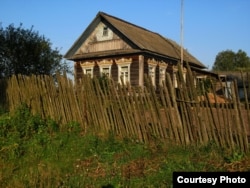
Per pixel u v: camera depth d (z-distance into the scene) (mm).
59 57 25469
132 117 6828
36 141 6902
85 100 7887
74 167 5707
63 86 8453
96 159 6000
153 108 6523
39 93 9164
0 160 5996
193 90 5996
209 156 5504
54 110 8773
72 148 6625
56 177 5191
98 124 7590
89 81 7738
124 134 7012
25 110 9172
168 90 6316
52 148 6602
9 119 8141
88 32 23438
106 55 21953
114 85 7160
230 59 77188
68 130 7895
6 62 22469
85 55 23250
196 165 5195
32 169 5602
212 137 5867
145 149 6203
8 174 5379
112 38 22406
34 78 9359
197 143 5961
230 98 5656
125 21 24750
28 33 23516
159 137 6418
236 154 5371
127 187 4676
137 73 20719
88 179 5074
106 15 22688
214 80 6070
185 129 6117
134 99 6793
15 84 10109
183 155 5664
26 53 22844
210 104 5828
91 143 6734
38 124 8211
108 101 7301
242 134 5539
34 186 4820
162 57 22797
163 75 23219
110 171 5340
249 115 5527
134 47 21125
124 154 6105
